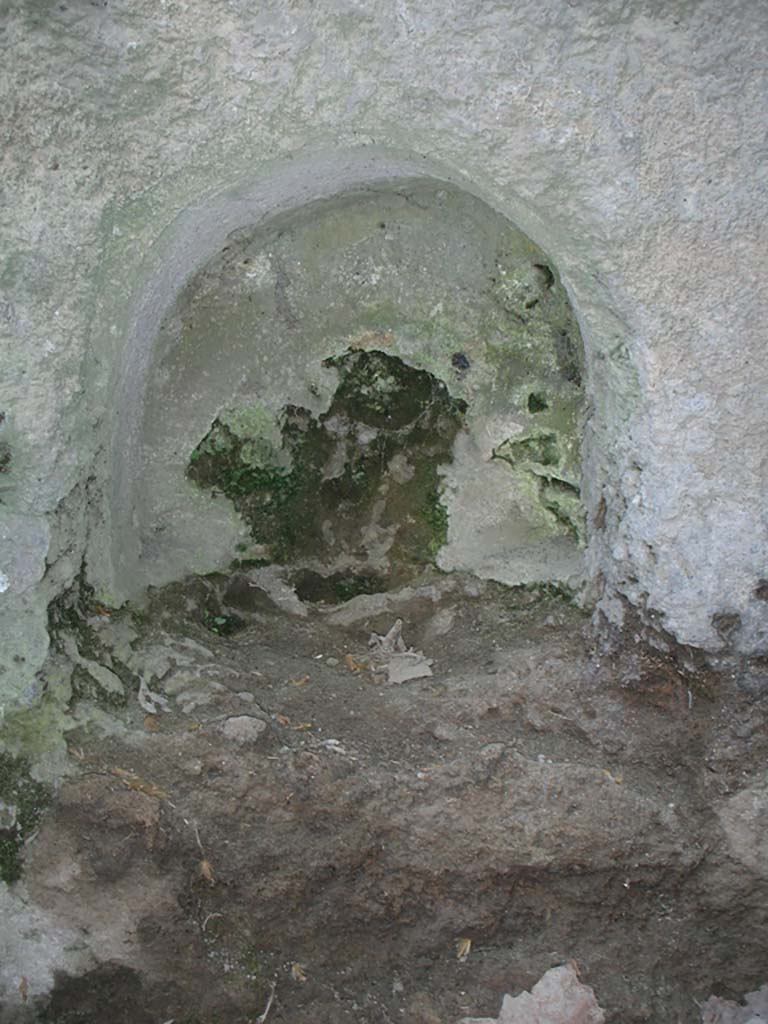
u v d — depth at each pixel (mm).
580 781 2203
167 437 2594
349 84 2006
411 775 2215
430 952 2219
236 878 2176
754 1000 2238
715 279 2033
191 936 2176
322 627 2695
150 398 2547
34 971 2176
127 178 2066
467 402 2607
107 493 2436
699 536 2199
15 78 1954
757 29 1865
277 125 2053
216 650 2551
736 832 2186
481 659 2490
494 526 2682
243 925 2197
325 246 2486
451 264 2475
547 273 2391
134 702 2348
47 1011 2191
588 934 2221
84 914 2174
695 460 2156
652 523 2230
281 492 2727
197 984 2182
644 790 2213
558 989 2180
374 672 2533
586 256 2086
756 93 1912
